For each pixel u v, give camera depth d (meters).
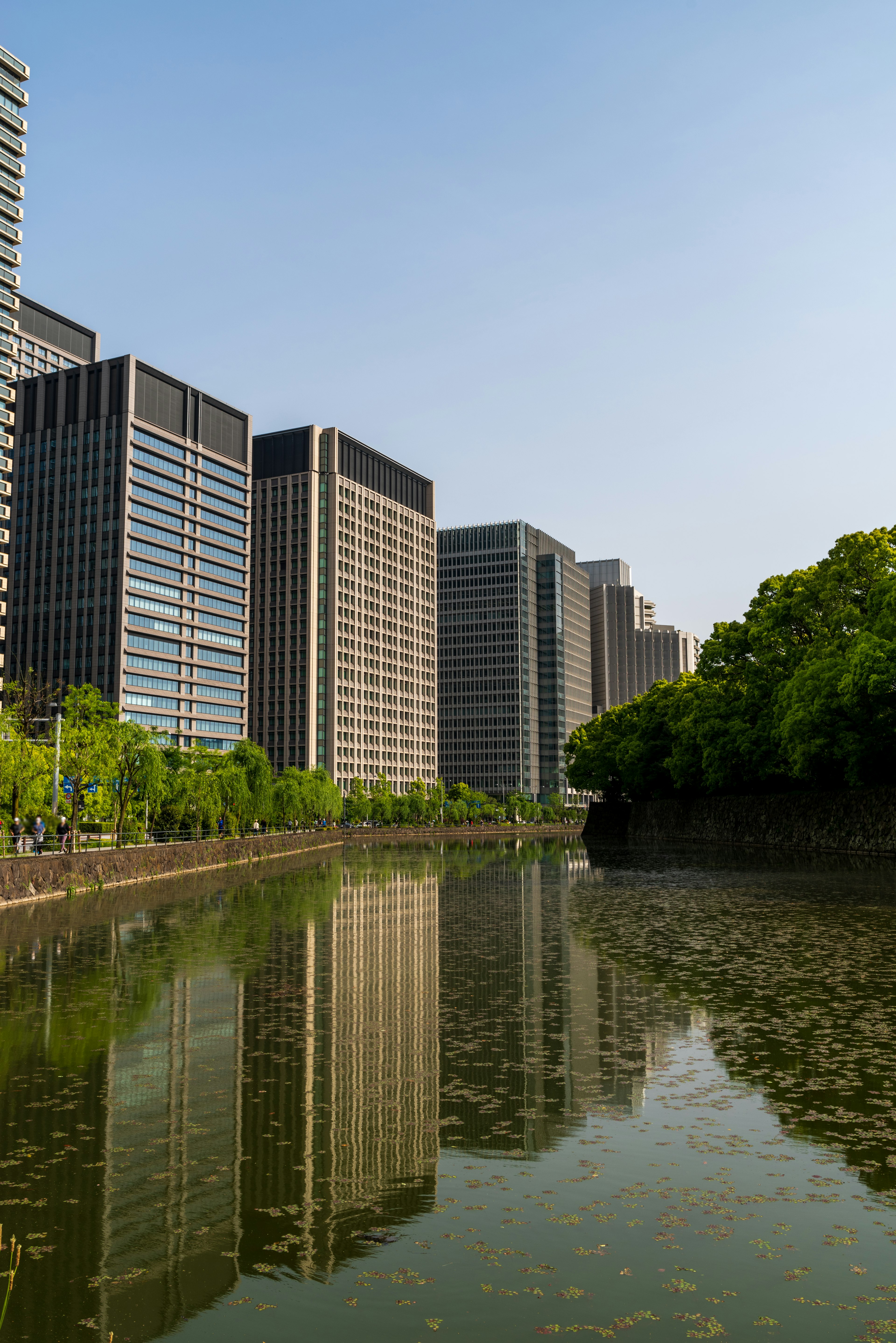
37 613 176.25
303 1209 9.79
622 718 127.19
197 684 187.12
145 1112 12.88
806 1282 8.20
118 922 34.88
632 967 23.69
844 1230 9.16
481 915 36.38
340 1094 13.62
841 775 66.50
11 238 121.94
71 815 60.62
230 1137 11.91
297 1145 11.64
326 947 28.19
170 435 182.38
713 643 83.19
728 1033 16.72
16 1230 9.37
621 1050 15.80
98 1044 16.62
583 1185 10.32
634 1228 9.27
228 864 71.25
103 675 169.25
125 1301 8.02
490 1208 9.77
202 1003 20.06
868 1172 10.53
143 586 174.62
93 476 174.62
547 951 26.80
